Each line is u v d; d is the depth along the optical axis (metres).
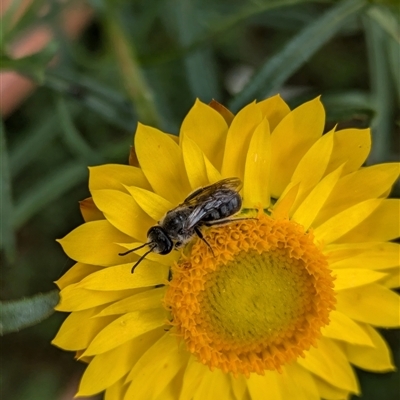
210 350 0.08
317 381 0.09
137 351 0.08
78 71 0.12
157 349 0.08
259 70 0.09
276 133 0.08
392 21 0.10
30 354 0.12
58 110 0.11
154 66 0.11
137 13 0.12
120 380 0.08
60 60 0.11
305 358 0.08
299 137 0.08
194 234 0.08
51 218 0.12
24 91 0.12
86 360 0.08
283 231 0.08
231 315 0.08
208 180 0.08
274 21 0.11
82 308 0.08
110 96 0.10
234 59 0.12
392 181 0.08
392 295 0.08
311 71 0.12
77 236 0.08
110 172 0.08
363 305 0.08
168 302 0.08
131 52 0.10
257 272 0.08
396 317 0.08
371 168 0.08
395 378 0.11
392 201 0.08
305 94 0.09
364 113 0.09
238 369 0.08
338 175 0.08
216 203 0.08
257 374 0.08
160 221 0.08
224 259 0.08
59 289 0.08
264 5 0.10
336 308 0.08
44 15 0.11
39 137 0.11
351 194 0.08
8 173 0.09
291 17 0.11
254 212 0.08
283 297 0.08
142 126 0.08
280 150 0.08
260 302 0.08
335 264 0.08
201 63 0.11
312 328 0.08
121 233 0.08
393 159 0.11
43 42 0.11
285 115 0.08
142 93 0.10
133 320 0.08
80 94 0.10
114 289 0.08
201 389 0.08
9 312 0.08
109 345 0.08
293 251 0.08
